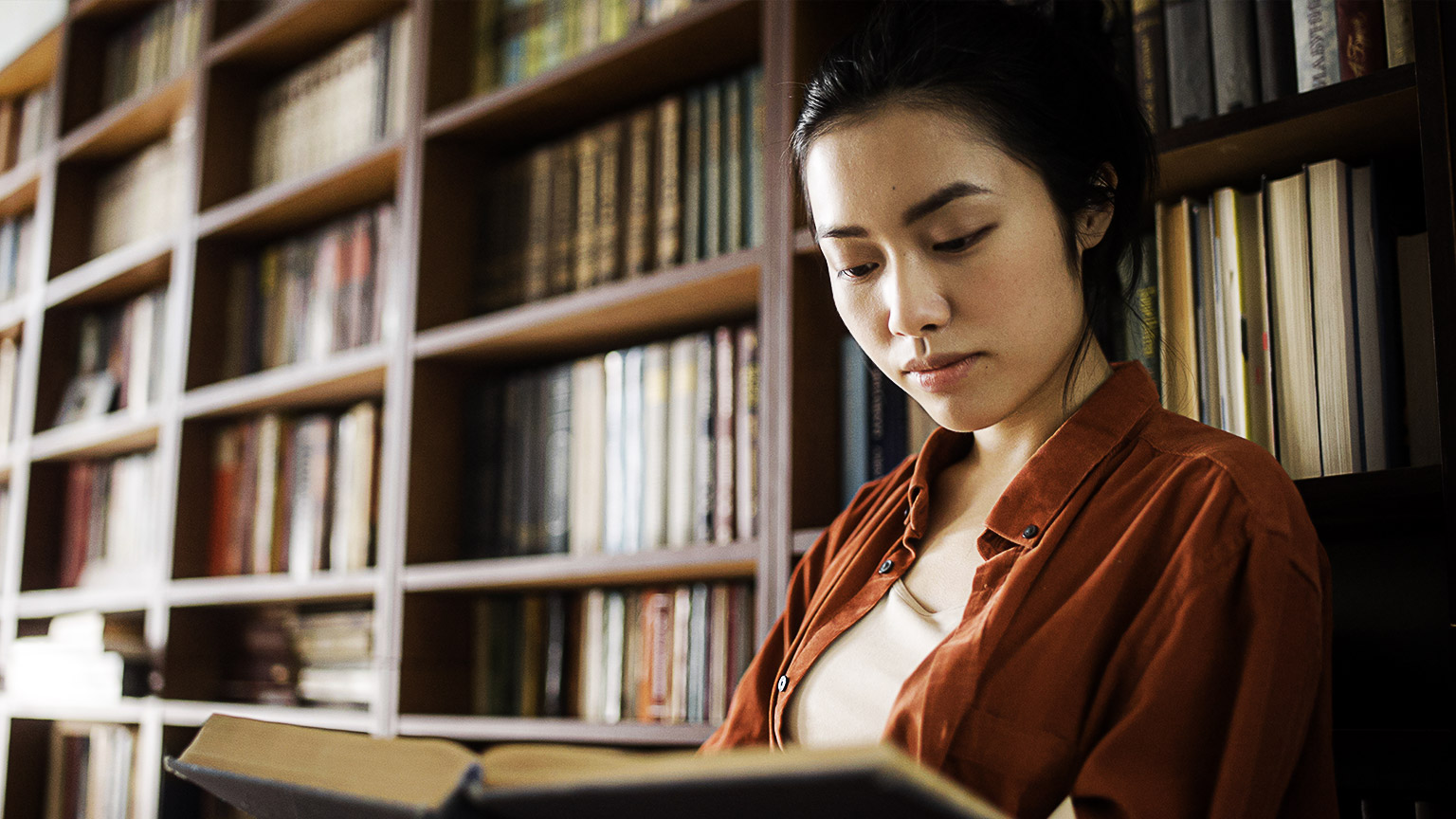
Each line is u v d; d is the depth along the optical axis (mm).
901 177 771
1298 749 676
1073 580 743
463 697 1737
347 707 1799
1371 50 978
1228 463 719
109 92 2703
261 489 2037
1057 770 696
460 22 1910
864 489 1036
